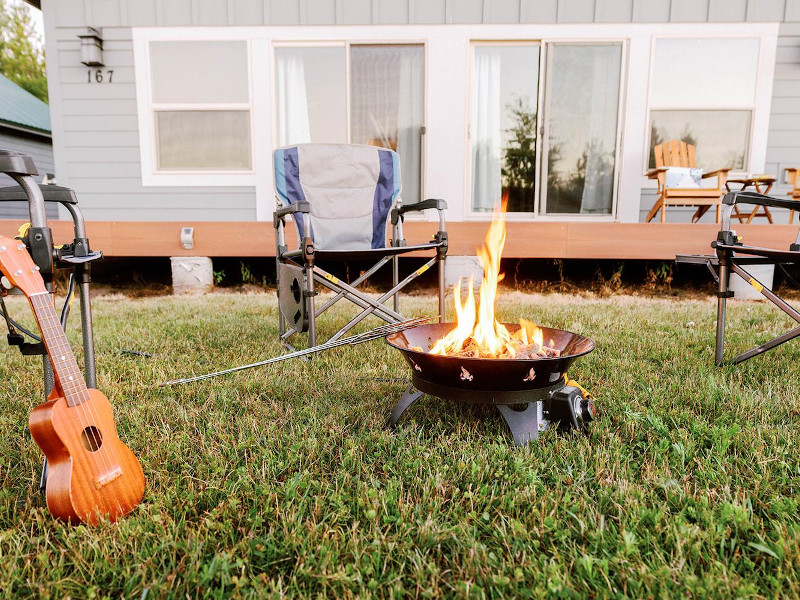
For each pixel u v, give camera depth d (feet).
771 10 15.21
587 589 3.22
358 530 3.82
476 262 14.43
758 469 4.54
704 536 3.63
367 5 15.56
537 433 5.09
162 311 12.16
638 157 15.94
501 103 16.05
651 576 3.25
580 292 15.23
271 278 17.12
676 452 4.77
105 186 16.25
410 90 16.06
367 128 16.21
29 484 4.38
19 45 72.02
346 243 9.93
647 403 6.15
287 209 8.27
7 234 13.89
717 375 7.18
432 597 3.20
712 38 15.42
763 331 9.99
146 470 4.56
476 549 3.55
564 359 4.85
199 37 15.76
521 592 3.19
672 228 14.02
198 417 5.74
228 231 14.62
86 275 5.15
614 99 15.88
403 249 8.29
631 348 8.48
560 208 16.43
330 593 3.28
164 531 3.74
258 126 16.07
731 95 15.70
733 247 7.27
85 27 15.65
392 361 7.93
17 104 35.94
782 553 3.43
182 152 16.31
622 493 4.13
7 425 5.49
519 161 16.31
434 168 16.11
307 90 16.14
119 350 8.50
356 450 4.96
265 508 3.99
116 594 3.30
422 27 15.61
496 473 4.47
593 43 15.61
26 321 11.27
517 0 15.44
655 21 15.38
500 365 4.71
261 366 7.66
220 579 3.36
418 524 3.80
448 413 6.00
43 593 3.18
